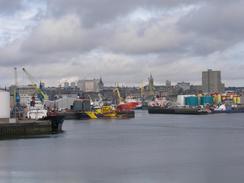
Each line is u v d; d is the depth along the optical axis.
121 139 160.62
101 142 147.62
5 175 83.88
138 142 148.00
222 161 100.62
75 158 105.81
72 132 198.88
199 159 104.19
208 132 196.00
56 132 191.25
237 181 78.44
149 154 113.88
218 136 172.00
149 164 96.56
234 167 92.25
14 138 158.62
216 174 84.50
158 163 97.88
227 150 122.00
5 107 171.00
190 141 150.62
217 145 135.88
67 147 130.62
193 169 90.19
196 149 125.06
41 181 78.50
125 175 83.75
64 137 166.00
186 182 77.75
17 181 78.38
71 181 78.50
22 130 169.25
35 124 173.50
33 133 172.88
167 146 133.75
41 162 99.62
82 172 86.69
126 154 113.75
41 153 115.69
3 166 94.00
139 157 107.88
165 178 81.00
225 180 79.19
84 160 102.50
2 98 170.25
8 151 119.94
